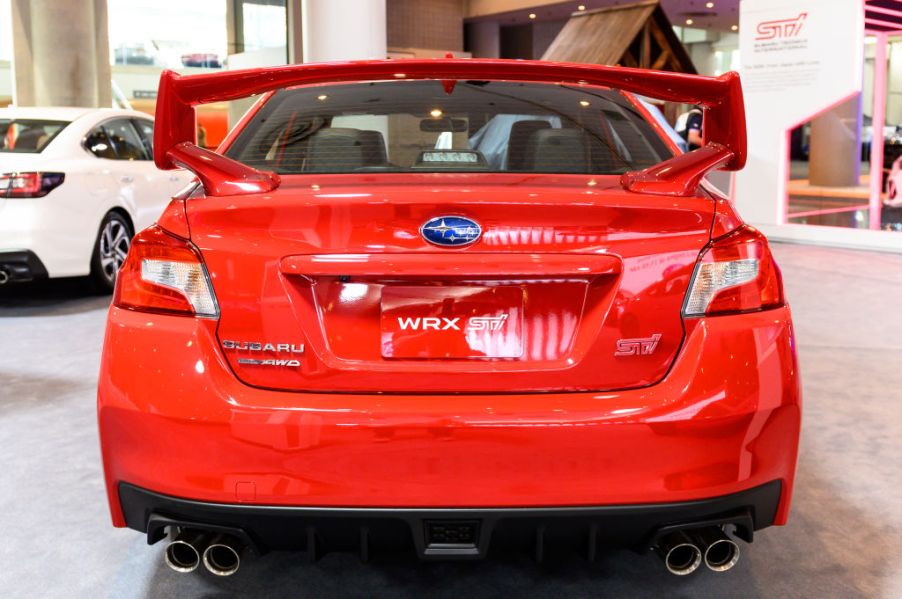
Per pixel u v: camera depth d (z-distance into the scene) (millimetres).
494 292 1437
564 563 1978
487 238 1412
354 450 1395
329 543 1493
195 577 1931
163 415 1432
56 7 14789
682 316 1449
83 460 2656
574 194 1441
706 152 1543
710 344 1445
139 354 1465
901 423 3010
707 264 1458
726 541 1551
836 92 8148
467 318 1438
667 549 1544
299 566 1969
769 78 8570
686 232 1456
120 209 5629
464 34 25953
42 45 14922
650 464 1413
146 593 1858
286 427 1397
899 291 5750
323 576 1921
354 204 1413
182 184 6461
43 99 15070
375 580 1902
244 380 1447
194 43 13578
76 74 15086
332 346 1440
